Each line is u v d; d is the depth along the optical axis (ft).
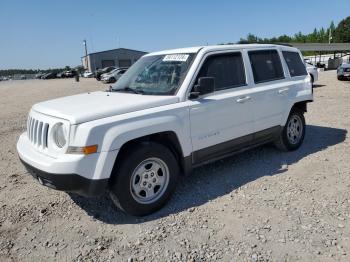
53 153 11.98
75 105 13.16
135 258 10.40
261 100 17.06
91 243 11.32
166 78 14.96
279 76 18.83
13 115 41.01
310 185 15.05
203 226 12.00
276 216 12.44
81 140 11.31
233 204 13.55
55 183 11.44
